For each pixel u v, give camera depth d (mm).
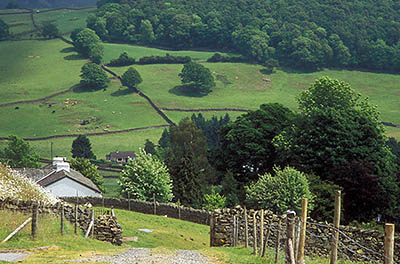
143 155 81750
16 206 30578
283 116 99000
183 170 93062
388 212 69562
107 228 32812
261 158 91812
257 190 58688
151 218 56656
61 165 84688
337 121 73875
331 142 72188
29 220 27156
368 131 75375
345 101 90062
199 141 152000
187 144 147125
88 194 82500
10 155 148125
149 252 24688
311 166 72000
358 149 71625
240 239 31516
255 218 29141
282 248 30297
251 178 91875
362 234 27688
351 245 27781
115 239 32812
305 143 75188
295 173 58125
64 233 29328
